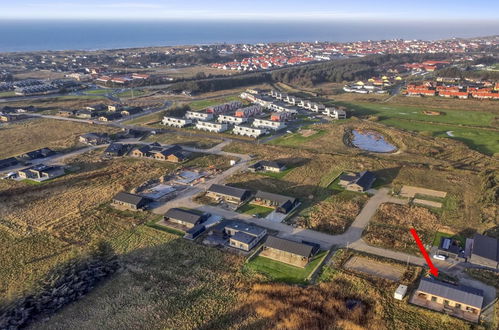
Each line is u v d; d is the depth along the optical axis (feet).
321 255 188.14
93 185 275.59
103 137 386.52
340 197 252.01
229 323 147.23
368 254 187.93
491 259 176.35
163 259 187.83
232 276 174.29
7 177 289.33
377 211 231.91
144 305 157.07
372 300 156.56
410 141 370.12
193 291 164.86
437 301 153.69
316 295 159.12
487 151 341.82
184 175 293.23
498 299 154.92
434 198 248.73
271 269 178.50
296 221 222.28
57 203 248.11
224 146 365.40
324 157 326.24
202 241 203.31
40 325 147.43
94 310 154.81
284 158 326.65
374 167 302.25
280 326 144.97
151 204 245.04
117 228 216.74
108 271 177.88
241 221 222.48
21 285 169.99
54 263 185.06
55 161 327.26
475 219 221.05
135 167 310.04
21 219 227.81
